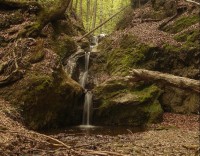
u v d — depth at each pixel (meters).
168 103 19.86
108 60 22.70
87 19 43.88
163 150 12.22
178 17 25.69
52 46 20.66
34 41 17.80
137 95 18.73
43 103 15.54
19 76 15.73
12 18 20.11
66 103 16.86
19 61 16.34
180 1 27.39
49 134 14.71
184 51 20.92
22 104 14.91
